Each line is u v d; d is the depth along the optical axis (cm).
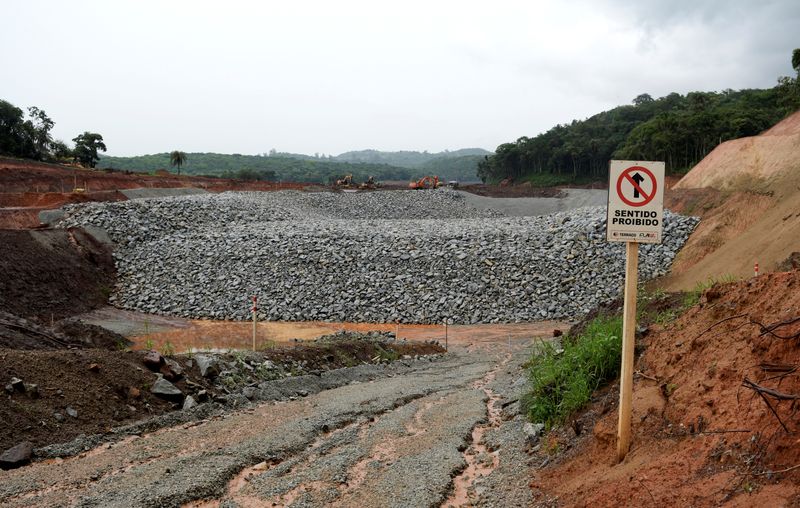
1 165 5700
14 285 2598
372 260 3306
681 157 8144
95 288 3114
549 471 618
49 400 882
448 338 2402
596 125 14250
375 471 700
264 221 4506
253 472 721
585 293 2877
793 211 2292
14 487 657
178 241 3706
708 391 498
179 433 890
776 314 500
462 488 650
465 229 3694
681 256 3002
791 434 377
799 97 6222
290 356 1407
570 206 6406
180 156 9538
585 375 775
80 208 3928
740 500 365
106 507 597
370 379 1448
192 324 2720
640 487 444
